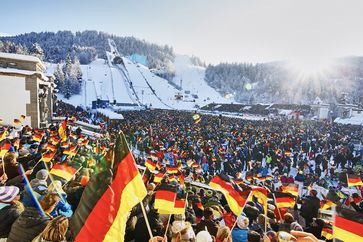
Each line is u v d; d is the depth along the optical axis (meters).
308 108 77.38
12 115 24.53
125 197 2.59
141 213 5.45
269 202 7.77
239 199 4.07
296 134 31.80
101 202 2.53
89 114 50.72
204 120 47.22
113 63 163.25
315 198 7.89
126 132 28.88
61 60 169.75
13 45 121.69
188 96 136.62
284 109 82.75
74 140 16.11
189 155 20.31
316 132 34.62
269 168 22.09
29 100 24.97
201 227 4.73
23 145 12.10
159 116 52.88
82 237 2.47
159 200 4.66
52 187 4.41
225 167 18.55
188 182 11.13
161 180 8.66
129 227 5.01
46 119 29.61
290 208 7.12
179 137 26.52
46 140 14.63
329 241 5.47
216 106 101.00
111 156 2.68
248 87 182.12
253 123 45.69
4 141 8.34
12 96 24.50
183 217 4.62
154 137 26.38
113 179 2.59
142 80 139.25
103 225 2.48
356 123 57.44
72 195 5.50
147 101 114.31
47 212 3.62
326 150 25.64
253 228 5.08
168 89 136.62
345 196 12.03
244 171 20.95
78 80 118.62
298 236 2.35
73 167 6.11
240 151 21.72
